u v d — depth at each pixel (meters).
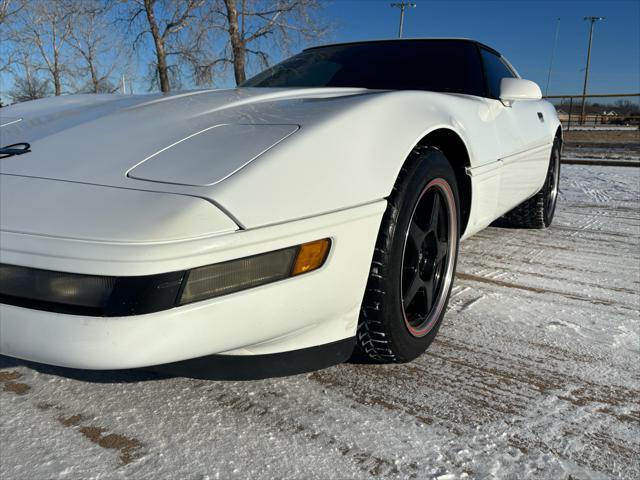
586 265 2.97
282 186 1.27
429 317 1.85
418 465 1.26
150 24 11.41
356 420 1.43
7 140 1.57
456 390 1.59
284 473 1.22
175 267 1.12
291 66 2.87
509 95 2.48
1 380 1.59
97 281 1.11
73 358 1.13
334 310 1.42
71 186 1.27
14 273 1.15
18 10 15.38
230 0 10.38
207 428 1.38
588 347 1.90
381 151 1.51
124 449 1.29
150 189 1.23
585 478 1.22
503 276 2.75
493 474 1.23
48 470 1.21
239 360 1.36
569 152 12.34
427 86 2.54
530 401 1.54
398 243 1.55
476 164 2.10
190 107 1.70
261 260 1.23
